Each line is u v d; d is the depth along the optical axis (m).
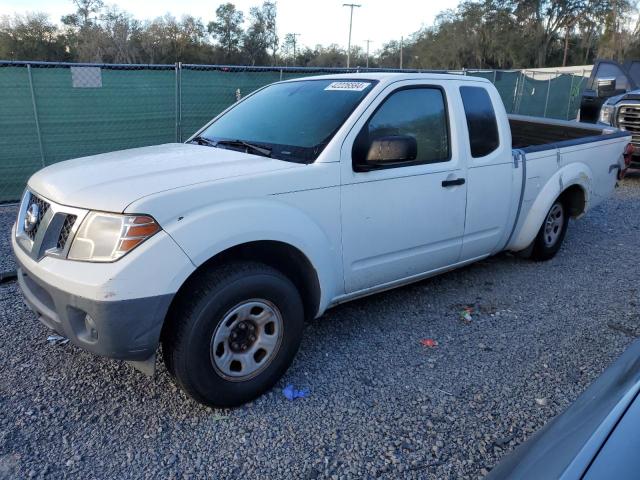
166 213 2.77
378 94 3.78
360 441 2.93
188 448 2.85
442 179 4.11
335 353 3.83
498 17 61.16
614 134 6.27
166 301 2.74
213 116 9.80
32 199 3.27
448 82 4.27
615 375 1.83
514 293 4.95
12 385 3.34
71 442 2.87
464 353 3.86
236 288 2.96
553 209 5.59
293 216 3.23
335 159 3.46
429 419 3.12
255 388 3.18
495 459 2.81
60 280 2.74
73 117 8.51
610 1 55.50
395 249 3.92
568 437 1.55
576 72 30.23
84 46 51.56
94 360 3.64
